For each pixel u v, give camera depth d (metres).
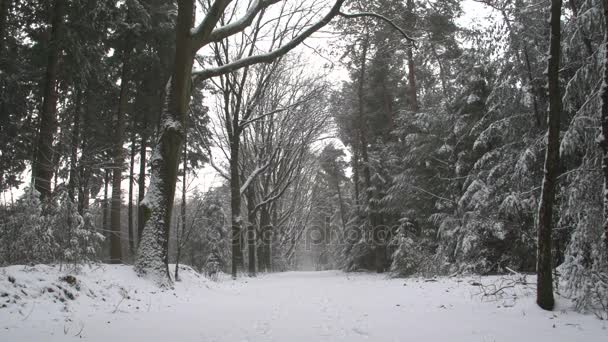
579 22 9.70
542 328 6.11
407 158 21.59
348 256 31.25
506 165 14.12
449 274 15.99
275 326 6.81
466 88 17.67
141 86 22.28
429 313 7.82
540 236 7.43
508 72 13.83
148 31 19.88
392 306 9.02
